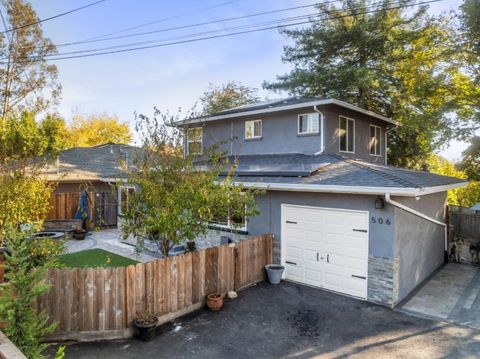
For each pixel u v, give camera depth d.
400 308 8.39
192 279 8.16
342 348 6.51
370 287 8.78
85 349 6.44
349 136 14.80
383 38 21.05
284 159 12.97
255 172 11.17
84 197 17.67
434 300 8.94
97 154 24.02
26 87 30.23
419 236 10.30
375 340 6.82
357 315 7.96
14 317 4.84
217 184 8.76
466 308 8.41
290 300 8.83
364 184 8.44
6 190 8.29
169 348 6.50
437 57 17.97
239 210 8.70
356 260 9.03
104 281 6.84
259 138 15.18
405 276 9.18
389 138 23.09
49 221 16.41
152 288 7.38
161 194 8.23
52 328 5.44
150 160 8.78
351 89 22.14
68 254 13.12
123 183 9.12
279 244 10.55
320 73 22.72
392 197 8.50
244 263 9.64
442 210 12.96
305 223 10.00
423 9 20.22
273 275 9.98
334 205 9.36
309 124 13.73
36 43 29.92
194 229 8.40
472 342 6.77
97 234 17.20
